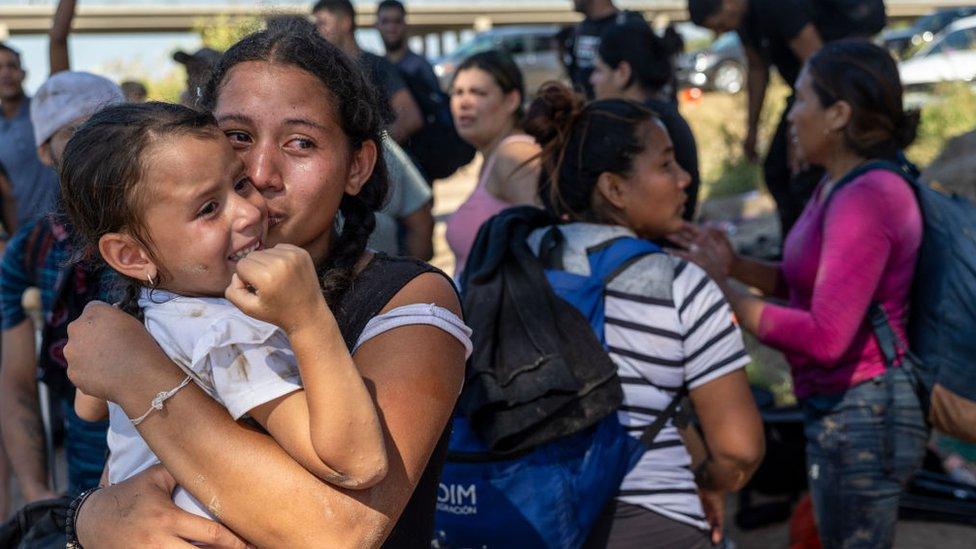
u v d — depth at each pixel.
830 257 2.80
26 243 3.12
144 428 1.40
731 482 2.46
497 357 2.24
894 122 2.97
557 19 45.09
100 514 1.50
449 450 2.28
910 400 2.89
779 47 5.27
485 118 4.28
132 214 1.39
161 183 1.37
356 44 5.96
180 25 39.53
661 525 2.32
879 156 2.99
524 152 3.76
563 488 2.21
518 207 2.69
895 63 3.01
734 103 11.56
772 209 9.02
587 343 2.24
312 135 1.52
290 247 1.29
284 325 1.27
